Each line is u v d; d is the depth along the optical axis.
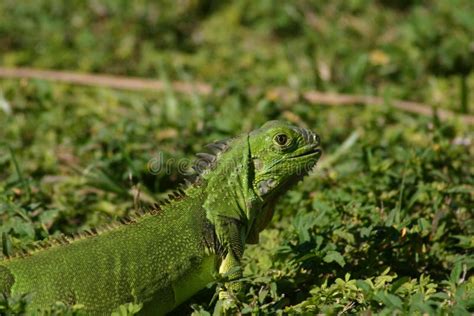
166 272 6.54
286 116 11.41
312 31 14.91
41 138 11.02
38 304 6.14
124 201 9.29
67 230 8.54
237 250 6.80
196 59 14.20
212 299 6.63
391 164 9.10
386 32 14.91
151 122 10.91
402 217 8.05
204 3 15.84
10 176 9.29
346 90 13.04
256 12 15.48
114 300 6.35
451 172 9.09
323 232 7.49
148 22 15.02
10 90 12.27
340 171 9.42
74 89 13.02
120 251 6.44
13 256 6.38
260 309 6.43
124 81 13.18
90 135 10.85
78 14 15.07
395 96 12.93
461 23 14.32
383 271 7.34
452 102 12.66
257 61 14.20
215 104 11.68
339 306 6.55
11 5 15.27
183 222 6.68
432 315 5.98
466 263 7.21
